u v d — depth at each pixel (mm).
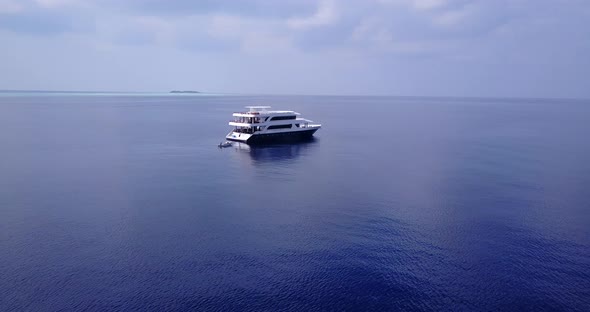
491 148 126000
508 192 75688
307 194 75125
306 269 47281
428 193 75312
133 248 52156
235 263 48594
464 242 54062
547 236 55875
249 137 133875
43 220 61062
